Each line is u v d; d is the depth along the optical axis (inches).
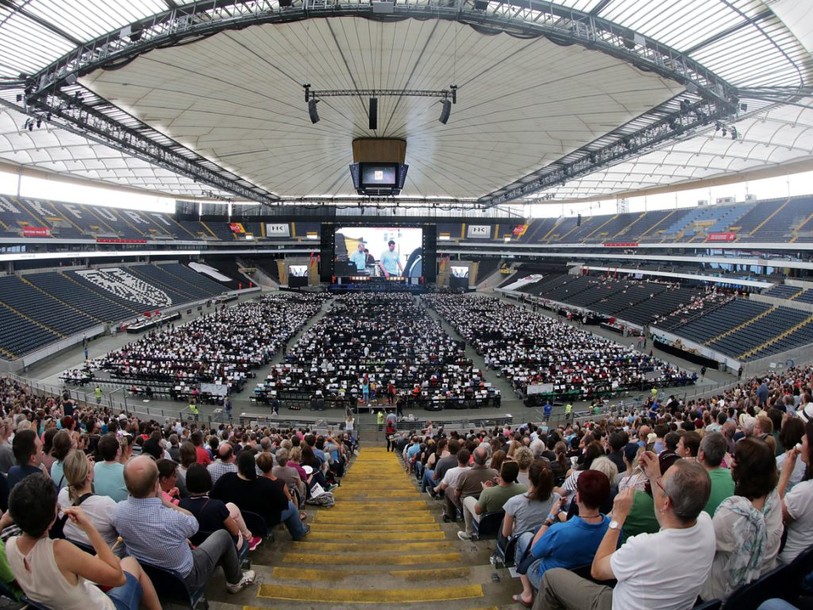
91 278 1930.4
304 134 1186.6
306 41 711.7
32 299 1519.4
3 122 1294.3
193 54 737.6
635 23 705.6
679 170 1910.7
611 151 1294.3
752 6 653.9
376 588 197.3
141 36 731.4
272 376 1002.1
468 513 254.5
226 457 267.6
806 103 1038.4
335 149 1355.8
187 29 645.3
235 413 902.4
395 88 895.1
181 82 844.0
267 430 533.3
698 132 1051.9
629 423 599.8
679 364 1360.7
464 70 820.0
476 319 1750.7
